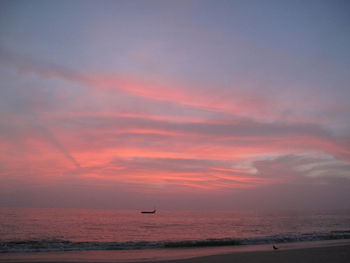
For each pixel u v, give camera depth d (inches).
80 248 846.5
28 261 593.3
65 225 2064.5
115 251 800.9
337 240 1131.9
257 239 1114.1
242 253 700.7
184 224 2444.6
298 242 1063.0
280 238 1152.2
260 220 3206.2
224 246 938.1
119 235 1466.5
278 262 583.5
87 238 1293.1
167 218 3636.8
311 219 3452.3
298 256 657.0
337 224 2491.4
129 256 695.7
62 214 3941.9
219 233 1606.8
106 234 1505.9
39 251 779.4
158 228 1977.1
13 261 592.1
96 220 2810.0
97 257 673.6
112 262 597.6
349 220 3221.0
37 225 1977.1
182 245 952.3
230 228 2000.5
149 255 717.9
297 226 2220.7
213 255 673.6
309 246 928.3
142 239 1268.5
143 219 3294.8
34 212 4242.1
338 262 585.6
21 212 4124.0
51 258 645.3
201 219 3427.7
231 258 633.6
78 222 2450.8
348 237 1227.9
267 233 1614.2
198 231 1755.7
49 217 3029.0
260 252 716.7
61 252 766.5
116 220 2913.4
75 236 1374.3
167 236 1428.4
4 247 840.9
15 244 908.0
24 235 1369.3
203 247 906.1
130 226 2144.4
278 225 2335.1
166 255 720.3
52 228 1788.9
